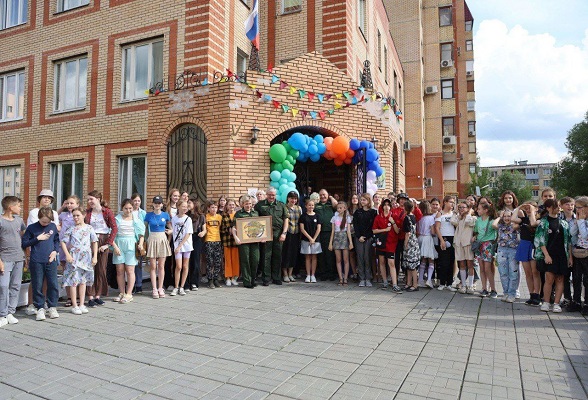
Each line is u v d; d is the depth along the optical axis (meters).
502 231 7.15
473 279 8.17
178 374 3.97
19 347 4.84
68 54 12.77
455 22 29.78
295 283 8.62
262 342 4.86
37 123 13.27
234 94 9.04
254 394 3.53
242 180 9.00
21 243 6.11
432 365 4.13
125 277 7.40
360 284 8.23
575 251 6.20
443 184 28.25
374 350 4.57
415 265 7.72
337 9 11.72
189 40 10.67
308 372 3.97
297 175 10.78
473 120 41.03
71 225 6.98
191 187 9.37
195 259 8.02
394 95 20.03
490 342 4.83
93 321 5.92
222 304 6.77
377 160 9.61
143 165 11.59
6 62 14.02
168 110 9.66
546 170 114.06
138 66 11.77
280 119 9.44
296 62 9.69
